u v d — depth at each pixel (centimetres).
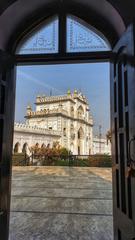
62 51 236
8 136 220
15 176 873
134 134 158
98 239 263
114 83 213
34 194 514
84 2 229
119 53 196
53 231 287
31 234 276
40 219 333
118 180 195
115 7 210
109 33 233
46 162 1445
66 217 344
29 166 1337
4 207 207
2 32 227
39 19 246
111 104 223
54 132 2680
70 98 3025
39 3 230
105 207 400
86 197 482
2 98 208
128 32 171
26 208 392
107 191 554
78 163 1370
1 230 200
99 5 222
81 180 760
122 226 180
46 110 2955
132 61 162
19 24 245
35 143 2333
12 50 241
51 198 473
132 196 158
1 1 219
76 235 275
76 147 2966
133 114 160
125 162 177
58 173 979
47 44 241
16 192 540
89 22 239
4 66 212
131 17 206
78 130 3067
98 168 1224
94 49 234
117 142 201
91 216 348
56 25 245
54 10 244
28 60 241
